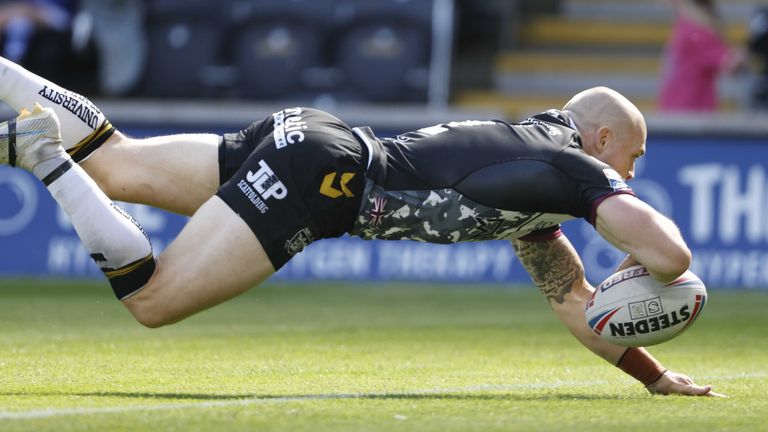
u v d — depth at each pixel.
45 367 16.22
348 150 13.89
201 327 23.66
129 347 19.48
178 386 14.23
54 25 41.91
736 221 34.00
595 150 14.68
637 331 13.44
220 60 44.19
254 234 13.66
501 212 13.90
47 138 13.54
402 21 43.62
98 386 14.09
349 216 13.98
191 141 15.24
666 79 40.03
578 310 14.96
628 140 14.67
